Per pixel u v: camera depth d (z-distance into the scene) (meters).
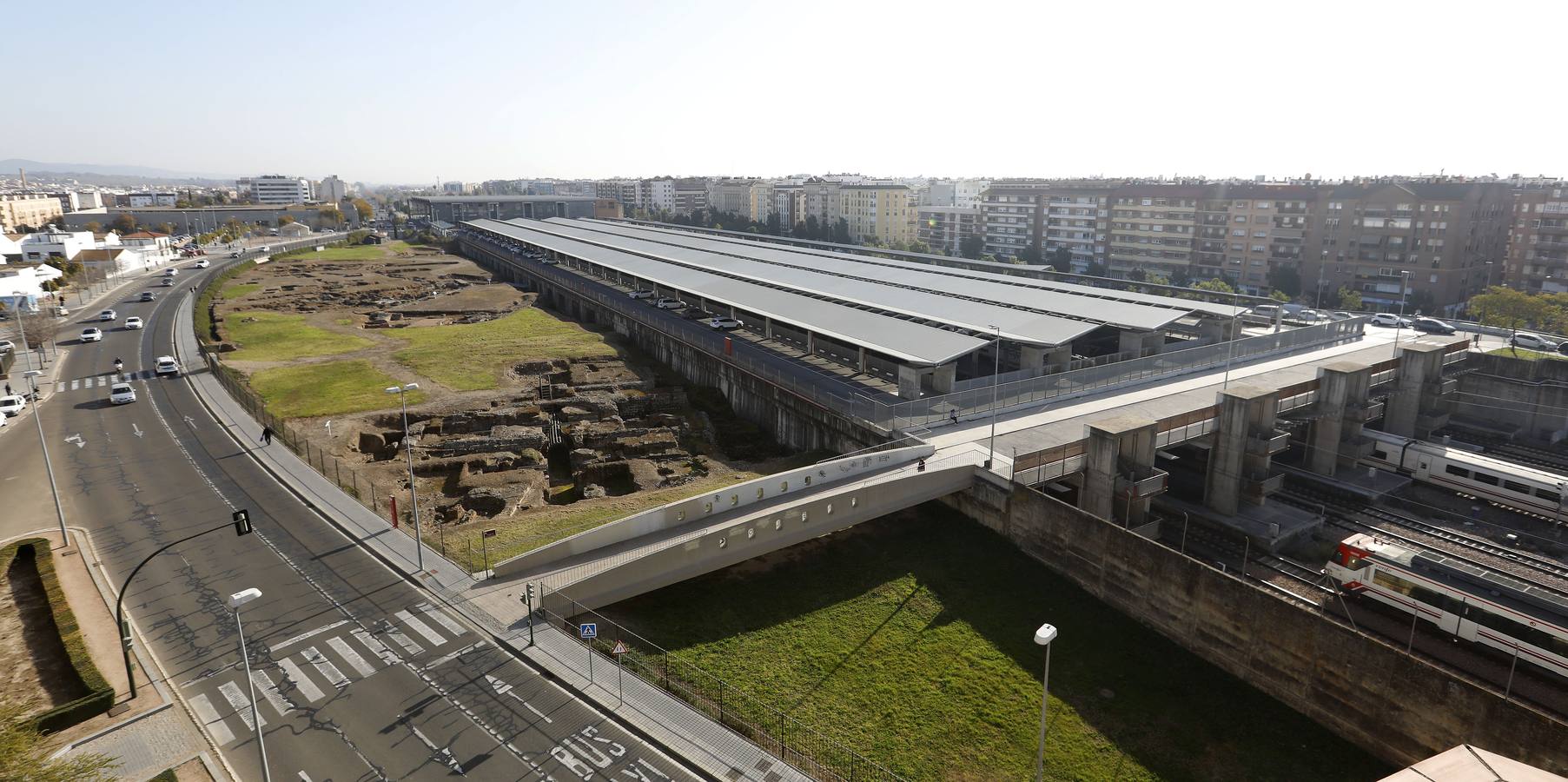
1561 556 54.53
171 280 154.62
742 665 38.50
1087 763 33.78
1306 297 145.00
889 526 51.53
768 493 47.62
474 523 50.72
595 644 37.28
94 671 33.34
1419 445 66.56
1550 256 133.38
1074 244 184.75
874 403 60.09
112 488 54.56
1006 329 73.69
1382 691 33.91
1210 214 157.50
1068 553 46.31
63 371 87.88
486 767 29.12
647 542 42.97
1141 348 80.19
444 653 35.84
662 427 71.75
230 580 42.03
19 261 165.50
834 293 94.56
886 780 31.66
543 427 71.56
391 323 117.88
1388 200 133.00
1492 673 40.62
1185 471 68.50
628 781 28.80
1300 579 50.97
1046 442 56.88
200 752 29.69
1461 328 107.81
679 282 109.62
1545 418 77.88
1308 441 69.25
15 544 45.12
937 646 40.75
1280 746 35.22
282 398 78.00
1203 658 40.38
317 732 30.73
